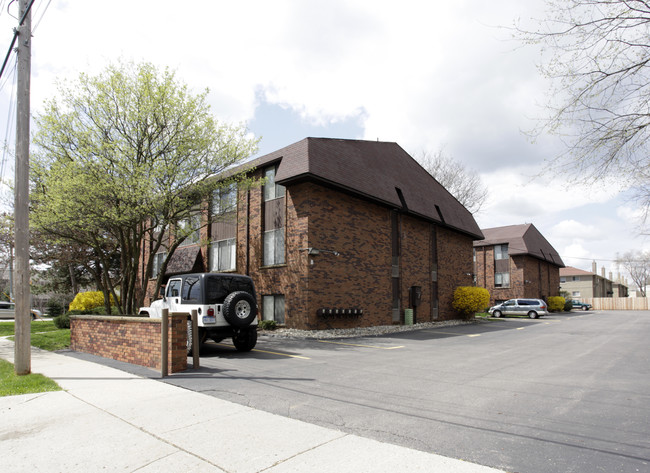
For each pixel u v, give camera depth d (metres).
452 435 4.84
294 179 17.58
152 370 8.80
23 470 3.97
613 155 7.57
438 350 12.90
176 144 16.50
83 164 15.12
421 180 27.02
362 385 7.55
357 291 19.62
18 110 9.04
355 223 19.94
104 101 15.91
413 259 24.31
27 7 8.78
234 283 11.93
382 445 4.48
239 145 17.53
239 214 21.56
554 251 52.00
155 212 16.05
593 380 8.15
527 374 8.78
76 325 12.84
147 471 3.91
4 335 20.38
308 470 3.86
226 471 3.88
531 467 3.93
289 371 8.93
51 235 19.23
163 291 12.71
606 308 64.56
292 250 18.33
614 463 4.04
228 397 6.59
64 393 6.85
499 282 44.00
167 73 16.50
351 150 20.73
